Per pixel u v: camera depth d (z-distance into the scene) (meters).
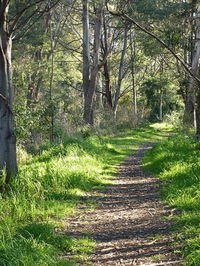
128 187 11.66
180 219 7.43
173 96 50.66
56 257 5.69
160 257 5.91
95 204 9.63
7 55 9.82
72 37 39.94
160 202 9.41
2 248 5.33
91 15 29.47
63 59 40.25
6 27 9.82
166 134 34.09
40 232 6.54
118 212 8.88
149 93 50.78
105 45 35.56
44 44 28.12
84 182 11.40
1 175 9.54
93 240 6.97
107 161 17.09
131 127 38.38
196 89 15.98
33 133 19.16
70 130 22.09
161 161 14.19
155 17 16.64
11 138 9.92
